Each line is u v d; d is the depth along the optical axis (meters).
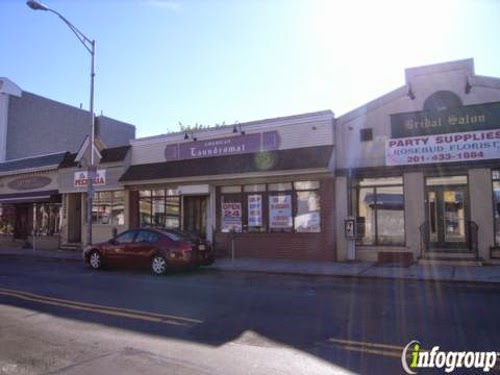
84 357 5.70
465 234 15.02
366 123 16.42
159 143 20.97
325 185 16.72
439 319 7.64
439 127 15.27
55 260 19.66
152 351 5.92
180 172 19.25
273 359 5.56
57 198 25.08
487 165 14.57
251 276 13.69
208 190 18.73
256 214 18.09
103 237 22.50
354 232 15.85
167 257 13.92
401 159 15.74
